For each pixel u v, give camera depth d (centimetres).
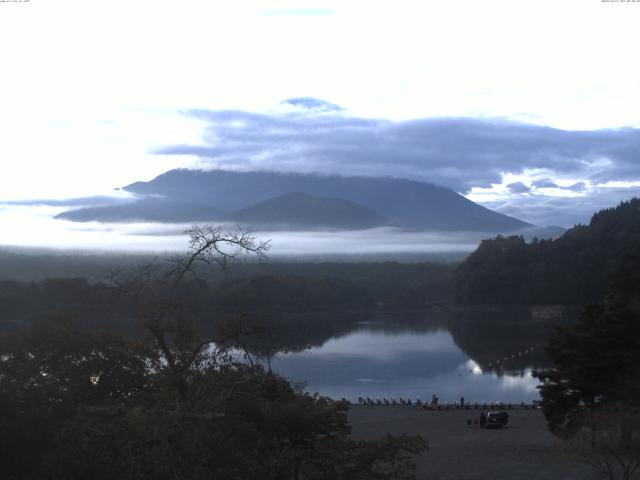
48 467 2172
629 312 4269
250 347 2280
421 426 5562
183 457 1844
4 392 2658
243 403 2212
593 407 4022
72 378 2822
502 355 12344
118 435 2048
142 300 2300
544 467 3859
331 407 2706
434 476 3703
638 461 3234
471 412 6456
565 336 4359
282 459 2038
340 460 2197
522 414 6406
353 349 13025
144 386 2770
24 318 8394
